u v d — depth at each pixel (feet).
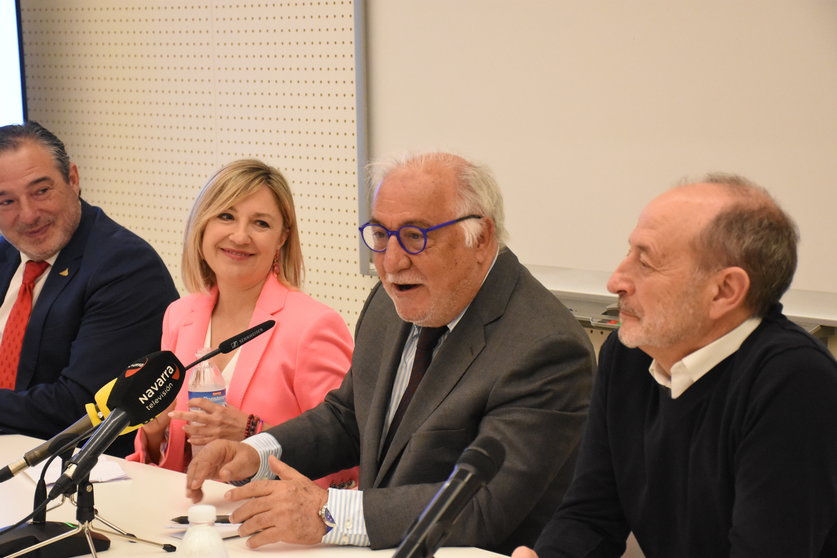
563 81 10.08
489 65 10.54
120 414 5.31
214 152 13.12
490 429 6.28
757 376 4.99
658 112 9.56
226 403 7.99
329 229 12.12
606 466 5.85
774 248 5.00
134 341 9.53
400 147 11.34
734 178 5.23
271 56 12.31
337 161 11.94
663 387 5.41
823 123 8.72
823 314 8.94
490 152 10.67
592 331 10.29
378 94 11.41
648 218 5.13
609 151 9.90
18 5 14.24
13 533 5.63
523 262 10.62
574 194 10.18
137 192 14.08
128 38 13.76
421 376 6.81
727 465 5.13
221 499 6.49
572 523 5.83
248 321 8.31
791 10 8.75
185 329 8.39
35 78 14.83
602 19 9.75
